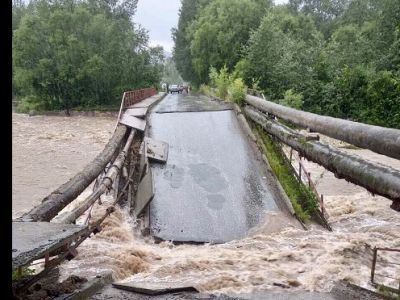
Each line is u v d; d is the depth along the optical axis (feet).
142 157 43.62
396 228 38.65
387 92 84.43
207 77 144.36
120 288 20.25
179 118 59.47
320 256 27.99
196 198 38.01
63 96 153.07
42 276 14.73
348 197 52.11
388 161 69.36
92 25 152.87
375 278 25.27
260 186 40.55
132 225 34.65
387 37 103.91
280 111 41.68
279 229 34.14
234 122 56.49
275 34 101.45
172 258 27.99
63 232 13.79
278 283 22.72
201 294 20.39
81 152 76.33
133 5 180.96
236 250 29.50
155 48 165.27
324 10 214.69
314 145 30.42
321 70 101.65
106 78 154.30
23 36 145.79
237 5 135.95
